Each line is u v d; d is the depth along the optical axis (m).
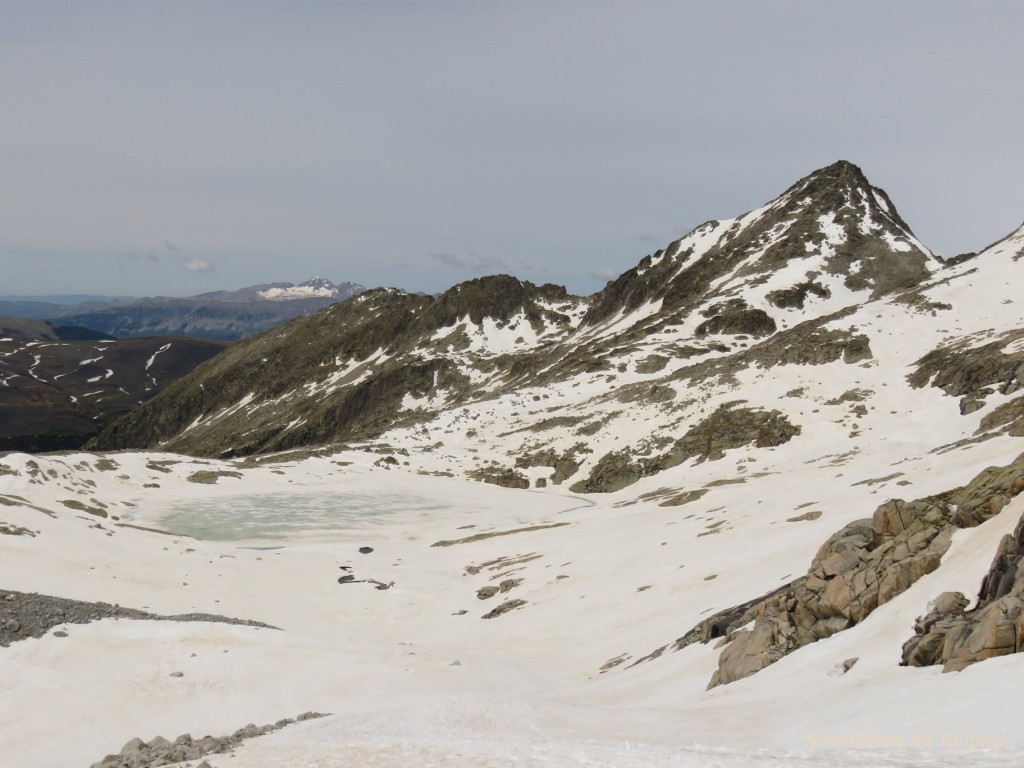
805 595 27.38
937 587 22.61
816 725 17.83
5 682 28.97
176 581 51.06
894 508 27.22
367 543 75.81
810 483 63.81
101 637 34.09
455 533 79.12
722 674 26.31
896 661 20.42
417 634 48.69
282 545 74.56
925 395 93.19
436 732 21.09
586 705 26.62
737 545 48.59
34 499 78.88
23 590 42.25
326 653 35.84
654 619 41.09
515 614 49.38
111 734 26.59
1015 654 17.25
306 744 20.64
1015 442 51.19
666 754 15.33
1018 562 19.39
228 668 32.59
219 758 20.06
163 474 101.69
